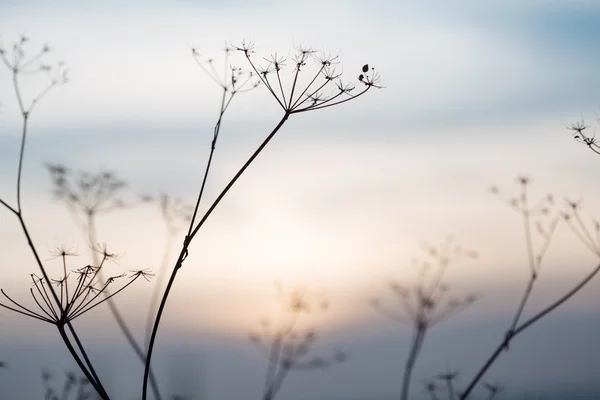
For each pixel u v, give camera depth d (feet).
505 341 31.63
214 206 22.17
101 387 21.88
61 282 21.67
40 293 21.63
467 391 31.68
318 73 22.97
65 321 21.63
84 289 21.80
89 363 22.34
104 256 21.81
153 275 22.16
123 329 33.37
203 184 22.72
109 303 32.86
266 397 38.99
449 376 32.48
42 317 21.52
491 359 31.78
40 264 22.50
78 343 22.59
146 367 21.80
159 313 21.94
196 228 22.06
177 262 21.97
